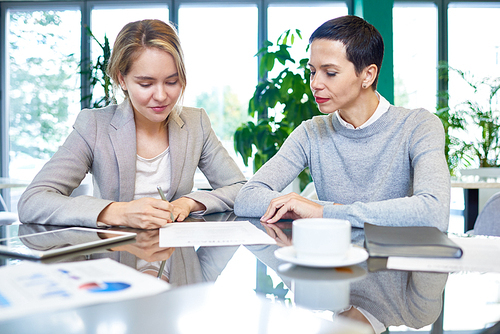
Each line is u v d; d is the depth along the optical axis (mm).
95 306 375
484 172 2773
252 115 3592
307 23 4336
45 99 4469
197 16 4355
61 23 4434
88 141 1170
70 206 920
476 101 4129
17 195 4527
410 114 1181
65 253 624
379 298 422
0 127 4457
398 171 1173
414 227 749
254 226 884
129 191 1234
